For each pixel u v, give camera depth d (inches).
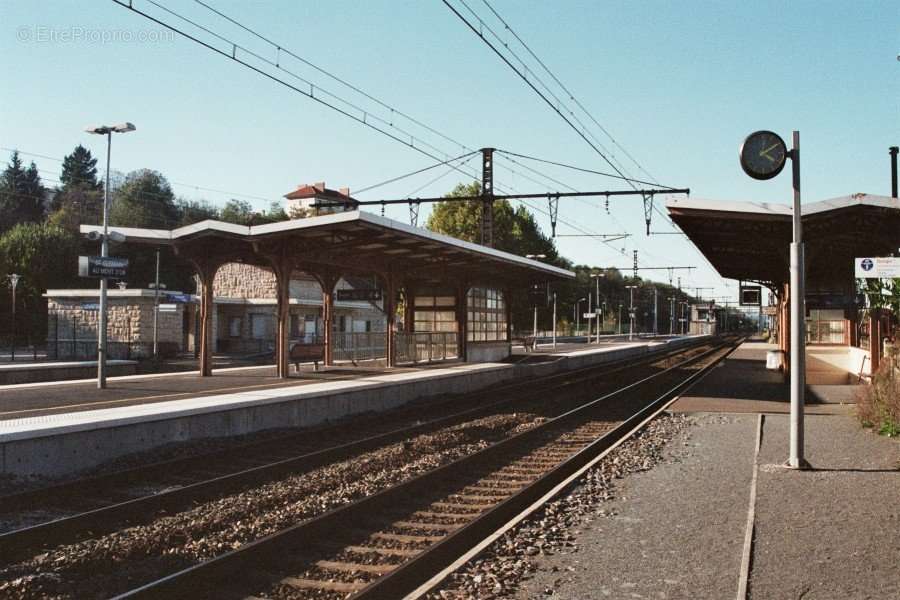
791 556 255.6
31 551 283.1
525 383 1034.7
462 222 2256.4
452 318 1186.0
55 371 996.6
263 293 1854.1
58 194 3602.4
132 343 1520.7
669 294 5093.5
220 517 326.3
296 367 946.7
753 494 345.1
